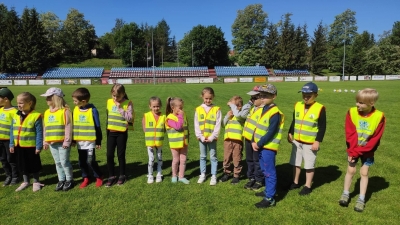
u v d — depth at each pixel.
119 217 3.85
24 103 4.74
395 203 4.18
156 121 5.14
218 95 21.91
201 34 68.25
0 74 53.22
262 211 3.99
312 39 63.69
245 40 71.94
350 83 41.75
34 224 3.69
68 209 4.08
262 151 4.20
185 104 16.02
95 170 4.93
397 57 60.88
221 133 9.23
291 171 5.68
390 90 24.98
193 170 5.88
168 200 4.36
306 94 4.39
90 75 57.03
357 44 68.25
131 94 23.20
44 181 5.26
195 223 3.69
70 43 73.69
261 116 4.32
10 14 54.16
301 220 3.74
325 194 4.52
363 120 3.95
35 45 55.03
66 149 4.75
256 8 70.56
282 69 64.25
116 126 4.92
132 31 68.50
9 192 4.74
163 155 6.93
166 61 86.19
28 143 4.77
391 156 6.43
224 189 4.81
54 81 50.34
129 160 6.53
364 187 4.06
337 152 6.88
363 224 3.63
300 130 4.52
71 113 4.95
